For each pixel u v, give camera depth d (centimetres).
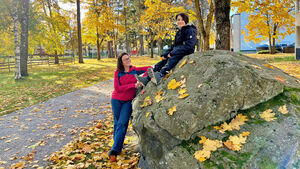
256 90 242
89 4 2912
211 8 1146
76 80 1277
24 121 568
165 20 1841
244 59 312
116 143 318
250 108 239
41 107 707
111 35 4262
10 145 421
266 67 315
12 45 2208
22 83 1168
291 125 208
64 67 2145
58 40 2123
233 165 188
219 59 276
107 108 678
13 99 812
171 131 232
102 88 1040
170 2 1540
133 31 5175
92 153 367
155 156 245
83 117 593
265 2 970
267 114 227
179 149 221
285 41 3550
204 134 222
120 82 339
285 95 247
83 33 3741
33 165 337
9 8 1642
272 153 188
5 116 616
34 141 438
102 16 3023
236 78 242
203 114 228
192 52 332
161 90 295
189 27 322
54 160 350
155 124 247
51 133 479
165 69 333
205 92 241
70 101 784
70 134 471
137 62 2545
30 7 1877
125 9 4094
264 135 205
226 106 234
